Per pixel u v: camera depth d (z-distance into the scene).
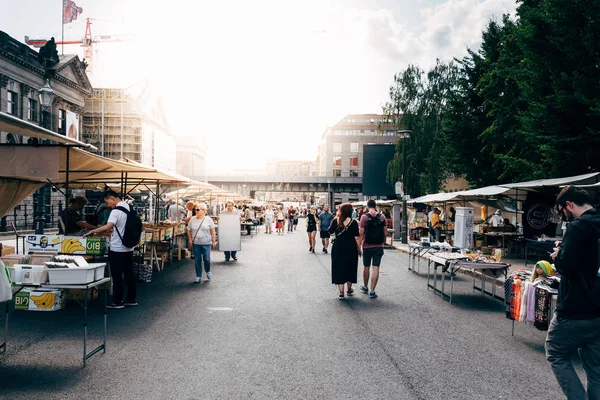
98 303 7.66
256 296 8.45
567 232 3.16
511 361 4.86
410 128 35.84
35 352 4.95
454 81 35.03
